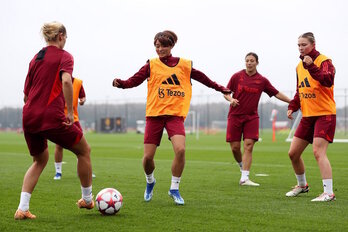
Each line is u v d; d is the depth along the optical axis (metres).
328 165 14.28
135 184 18.27
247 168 18.19
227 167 25.33
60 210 12.76
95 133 121.62
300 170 15.31
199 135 100.06
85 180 12.11
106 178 20.22
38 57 11.39
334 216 11.93
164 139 70.88
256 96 18.59
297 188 15.45
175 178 13.68
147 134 13.78
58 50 11.40
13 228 10.63
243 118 18.64
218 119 117.81
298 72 14.88
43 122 11.17
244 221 11.34
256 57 18.56
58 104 11.30
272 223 11.12
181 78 13.73
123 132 121.75
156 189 16.86
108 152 38.72
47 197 14.96
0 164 27.00
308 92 14.45
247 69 18.69
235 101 17.86
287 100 18.70
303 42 14.33
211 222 11.23
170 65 13.75
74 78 18.94
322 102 14.30
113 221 11.34
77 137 11.62
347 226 10.81
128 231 10.35
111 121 122.19
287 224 11.02
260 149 42.41
